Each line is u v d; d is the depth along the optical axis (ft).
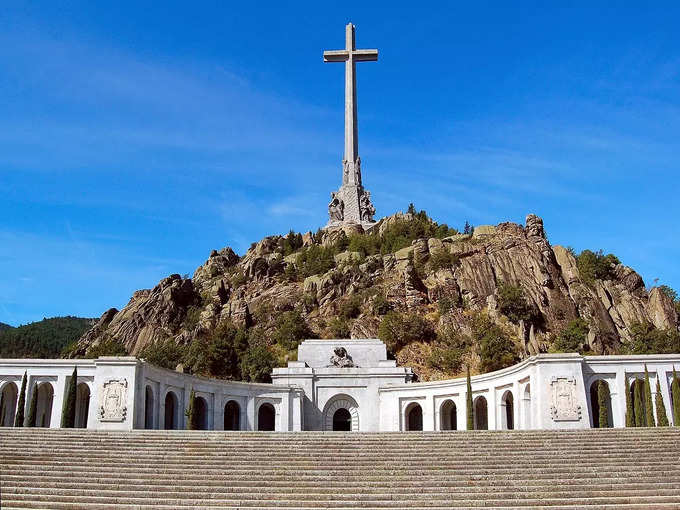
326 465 129.90
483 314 389.80
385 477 122.21
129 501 111.96
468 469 126.93
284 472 125.70
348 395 274.57
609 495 113.80
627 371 203.62
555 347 371.35
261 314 418.10
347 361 282.56
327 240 492.54
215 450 139.44
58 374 213.87
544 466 128.06
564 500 111.14
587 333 382.83
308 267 457.68
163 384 220.02
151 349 384.68
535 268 423.23
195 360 361.30
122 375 201.98
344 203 515.09
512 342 362.74
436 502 111.24
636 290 433.89
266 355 357.20
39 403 230.07
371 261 440.86
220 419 246.47
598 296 422.00
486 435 148.87
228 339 382.22
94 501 112.06
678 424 188.34
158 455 135.44
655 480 118.93
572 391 196.44
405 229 483.92
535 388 202.39
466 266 424.46
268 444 143.64
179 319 434.30
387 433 150.10
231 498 114.01
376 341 290.35
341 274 431.02
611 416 202.80
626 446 139.85
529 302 396.98
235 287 462.19
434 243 443.32
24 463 129.59
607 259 447.42
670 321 405.80
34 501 111.75
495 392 235.40
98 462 130.93
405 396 268.21
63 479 120.67
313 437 148.25
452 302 400.26
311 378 275.18
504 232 451.53
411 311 398.01
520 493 113.91
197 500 111.96
